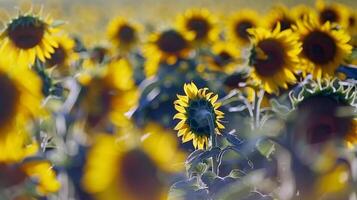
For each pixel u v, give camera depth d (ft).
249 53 15.11
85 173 6.97
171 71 18.83
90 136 10.33
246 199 10.41
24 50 13.92
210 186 10.61
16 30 13.97
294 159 10.39
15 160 8.77
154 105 16.70
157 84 17.89
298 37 15.07
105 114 11.83
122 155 6.96
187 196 9.34
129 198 6.88
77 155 8.73
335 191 9.90
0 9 16.11
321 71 14.98
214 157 11.27
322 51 15.05
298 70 14.98
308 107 10.85
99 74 12.21
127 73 12.55
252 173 10.72
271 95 14.82
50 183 8.52
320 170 10.05
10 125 9.58
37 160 8.87
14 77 9.79
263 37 15.07
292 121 10.77
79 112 11.55
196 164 11.00
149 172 7.02
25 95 9.87
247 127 13.43
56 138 10.82
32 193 8.52
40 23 14.05
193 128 12.19
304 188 10.11
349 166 9.98
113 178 6.92
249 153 11.22
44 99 11.25
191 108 12.24
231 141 11.57
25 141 9.65
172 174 7.10
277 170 10.74
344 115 10.85
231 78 17.48
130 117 12.32
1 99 9.66
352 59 16.06
